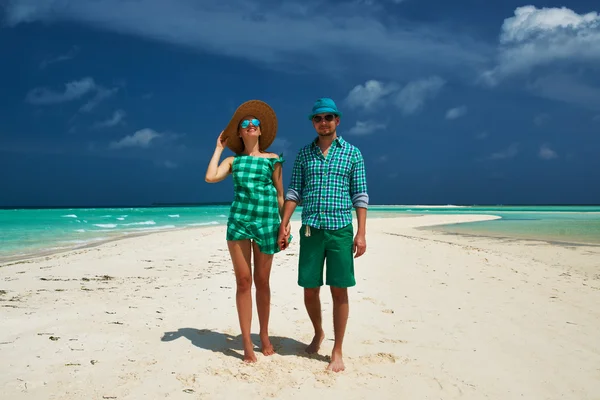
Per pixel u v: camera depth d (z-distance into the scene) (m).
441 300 6.41
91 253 11.68
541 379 3.75
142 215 42.28
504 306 6.17
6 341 4.12
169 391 3.22
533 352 4.38
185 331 4.63
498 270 9.24
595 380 3.76
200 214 45.81
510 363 4.07
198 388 3.29
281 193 4.24
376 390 3.41
